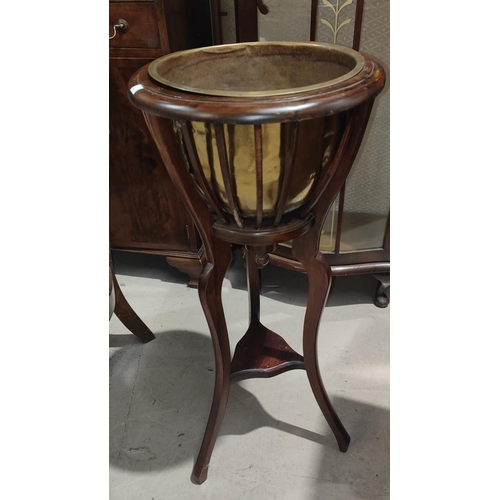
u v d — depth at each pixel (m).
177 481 0.91
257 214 0.66
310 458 0.94
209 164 0.63
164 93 0.58
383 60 1.01
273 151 0.60
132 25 1.05
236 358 0.96
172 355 1.21
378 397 1.06
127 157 1.24
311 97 0.54
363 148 1.12
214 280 0.76
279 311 1.34
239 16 1.07
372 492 0.87
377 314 1.31
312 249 0.76
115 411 1.06
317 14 1.01
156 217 1.32
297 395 1.08
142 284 1.49
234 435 0.99
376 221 1.20
